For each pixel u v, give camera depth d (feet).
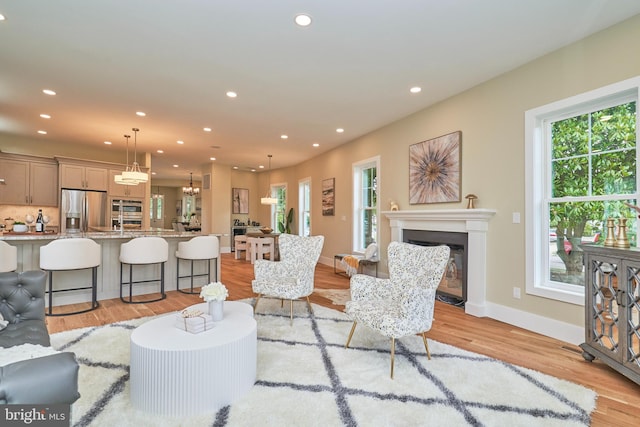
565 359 8.32
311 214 26.76
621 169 8.83
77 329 9.95
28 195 20.35
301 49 9.92
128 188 23.70
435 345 9.10
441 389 6.73
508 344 9.30
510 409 6.05
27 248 12.14
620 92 8.52
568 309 9.58
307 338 9.45
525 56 10.32
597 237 9.34
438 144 14.21
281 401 6.21
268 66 11.02
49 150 21.99
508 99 11.37
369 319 7.87
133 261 12.82
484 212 11.65
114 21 8.50
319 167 25.63
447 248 8.50
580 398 6.44
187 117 16.51
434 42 9.48
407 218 15.44
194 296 14.37
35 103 14.55
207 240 14.85
